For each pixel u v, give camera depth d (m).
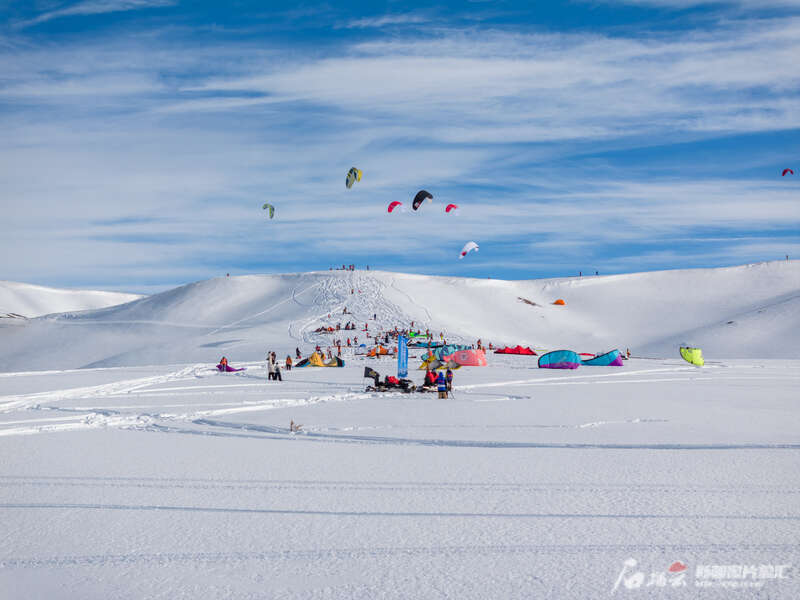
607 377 38.19
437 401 25.28
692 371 44.72
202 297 118.81
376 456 13.78
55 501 10.29
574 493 10.50
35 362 92.75
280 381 36.16
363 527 8.85
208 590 6.83
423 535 8.50
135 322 108.50
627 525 8.83
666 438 15.73
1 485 11.37
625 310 133.75
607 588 6.80
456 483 11.23
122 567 7.48
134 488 11.08
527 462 12.98
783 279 139.88
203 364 56.62
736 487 10.79
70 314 121.12
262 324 96.44
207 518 9.32
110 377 41.94
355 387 31.64
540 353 71.56
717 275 147.38
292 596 6.66
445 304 116.56
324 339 79.50
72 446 15.36
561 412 21.11
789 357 92.25
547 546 8.05
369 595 6.66
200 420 20.25
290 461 13.25
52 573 7.33
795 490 10.57
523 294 138.25
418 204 40.78
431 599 6.56
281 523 9.06
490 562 7.55
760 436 15.91
